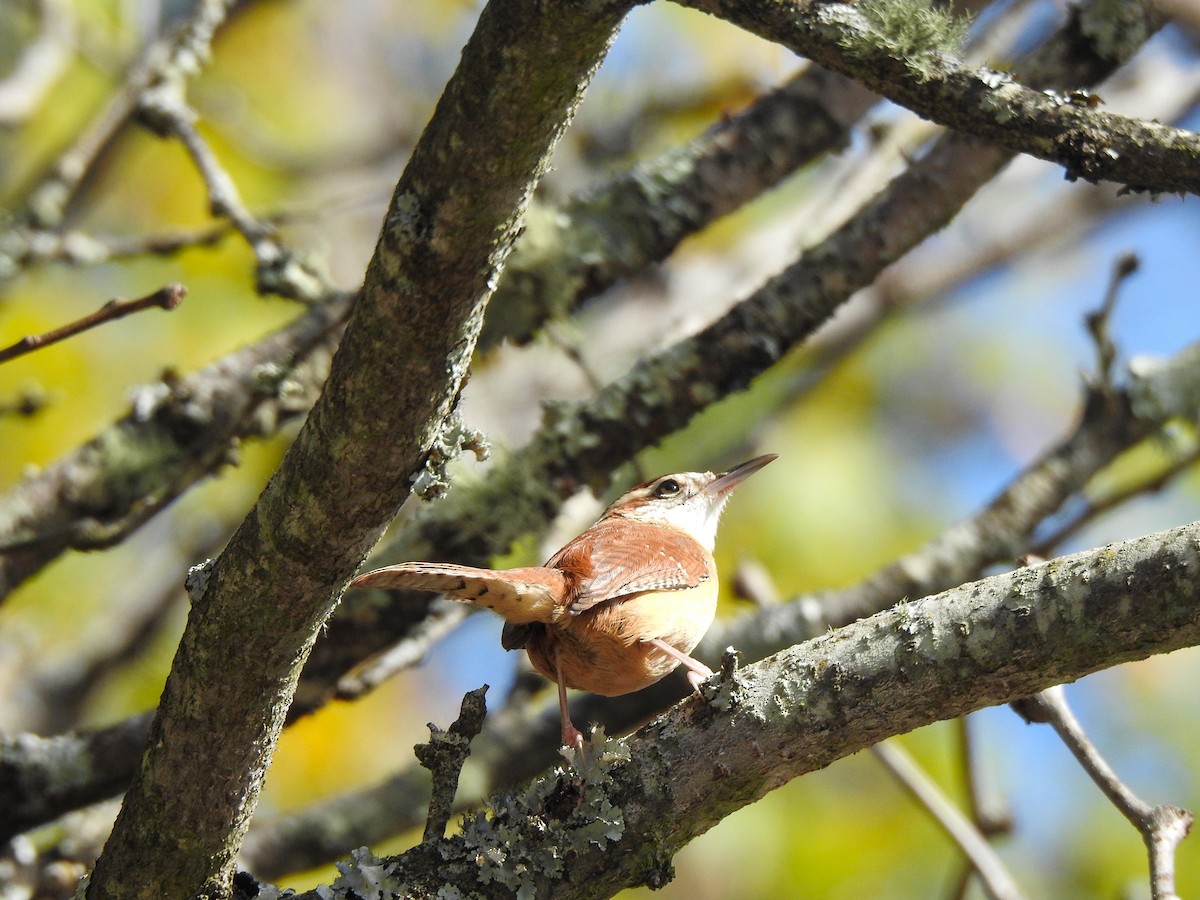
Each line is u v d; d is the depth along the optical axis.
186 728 5.93
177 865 6.17
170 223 13.45
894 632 5.88
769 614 10.54
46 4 12.73
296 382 9.77
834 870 11.73
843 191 12.09
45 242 10.13
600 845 6.01
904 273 15.12
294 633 5.73
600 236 10.23
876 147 12.24
